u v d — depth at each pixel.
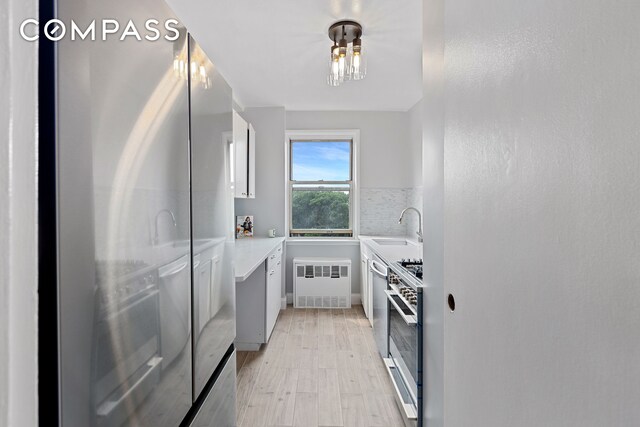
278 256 3.62
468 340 0.78
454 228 0.86
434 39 1.39
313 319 3.68
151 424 0.79
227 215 1.39
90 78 0.59
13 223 0.36
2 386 0.36
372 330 3.33
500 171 0.64
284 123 4.05
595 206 0.42
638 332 0.37
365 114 4.29
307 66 2.86
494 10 0.66
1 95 0.35
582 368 0.44
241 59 2.72
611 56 0.40
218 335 1.26
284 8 2.02
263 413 2.04
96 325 0.61
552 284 0.50
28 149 0.38
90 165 0.59
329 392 2.27
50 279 0.53
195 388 1.04
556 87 0.49
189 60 1.01
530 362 0.55
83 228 0.58
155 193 0.80
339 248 4.27
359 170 4.30
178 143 0.93
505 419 0.62
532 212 0.54
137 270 0.73
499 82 0.64
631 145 0.38
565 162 0.47
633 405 0.37
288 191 4.43
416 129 3.87
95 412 0.60
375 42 2.43
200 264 1.08
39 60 0.52
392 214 4.30
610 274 0.40
